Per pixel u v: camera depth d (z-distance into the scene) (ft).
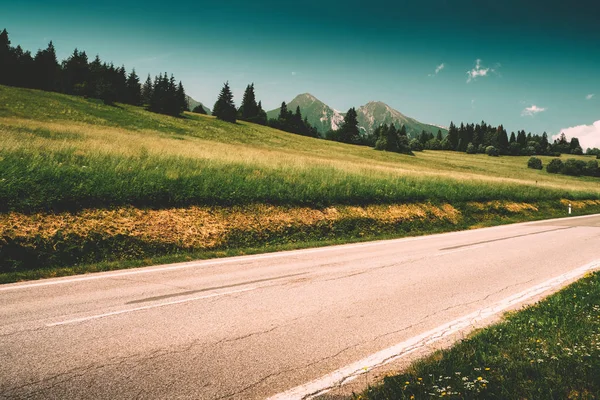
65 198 34.94
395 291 23.77
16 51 312.50
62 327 16.61
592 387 11.43
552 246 42.88
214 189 45.78
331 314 19.35
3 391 11.49
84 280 24.81
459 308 20.83
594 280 26.03
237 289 23.39
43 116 152.66
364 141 406.82
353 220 52.80
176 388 12.03
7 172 35.19
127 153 58.39
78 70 318.24
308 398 11.80
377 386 12.24
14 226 30.01
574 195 114.21
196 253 34.63
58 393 11.50
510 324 17.24
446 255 36.63
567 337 15.44
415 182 81.25
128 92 296.30
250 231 42.16
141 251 33.65
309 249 39.24
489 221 71.87
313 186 56.03
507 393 11.10
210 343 15.46
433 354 14.57
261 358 14.32
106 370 12.98
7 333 15.78
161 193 41.50
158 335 16.06
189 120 249.96
